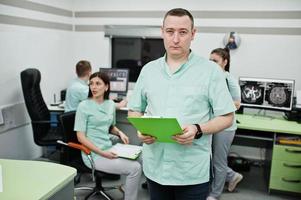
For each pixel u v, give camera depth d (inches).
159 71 58.1
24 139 139.6
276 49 149.9
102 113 99.6
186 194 57.8
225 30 155.0
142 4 166.6
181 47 53.1
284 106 131.7
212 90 54.6
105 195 107.8
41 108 129.8
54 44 160.9
